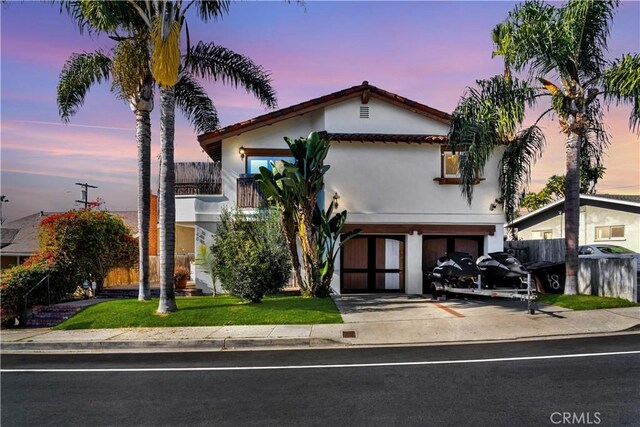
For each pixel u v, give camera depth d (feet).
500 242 53.83
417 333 32.37
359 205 52.75
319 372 23.26
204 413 17.54
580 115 43.01
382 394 19.31
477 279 43.86
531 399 18.17
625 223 72.13
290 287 50.93
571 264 43.68
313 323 35.29
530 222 96.32
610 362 23.71
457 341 30.55
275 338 30.96
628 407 17.04
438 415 16.67
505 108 43.01
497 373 22.18
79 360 27.55
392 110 54.29
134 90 43.73
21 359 28.17
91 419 17.22
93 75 48.08
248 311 38.34
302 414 17.15
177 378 22.72
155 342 30.94
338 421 16.34
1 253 86.63
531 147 47.88
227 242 43.93
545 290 49.34
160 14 37.99
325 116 53.67
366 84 53.06
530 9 42.09
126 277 62.28
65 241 47.70
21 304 38.01
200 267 51.49
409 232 53.11
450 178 53.01
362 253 54.60
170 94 39.04
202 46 50.11
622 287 41.47
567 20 40.96
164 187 38.60
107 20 38.60
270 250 43.21
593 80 42.45
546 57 41.34
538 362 24.13
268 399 19.01
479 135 43.45
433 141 52.39
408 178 53.36
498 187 53.88
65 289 46.26
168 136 38.83
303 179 44.80
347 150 53.01
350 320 36.19
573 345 28.22
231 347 30.58
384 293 53.42
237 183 52.60
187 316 36.99
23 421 17.15
